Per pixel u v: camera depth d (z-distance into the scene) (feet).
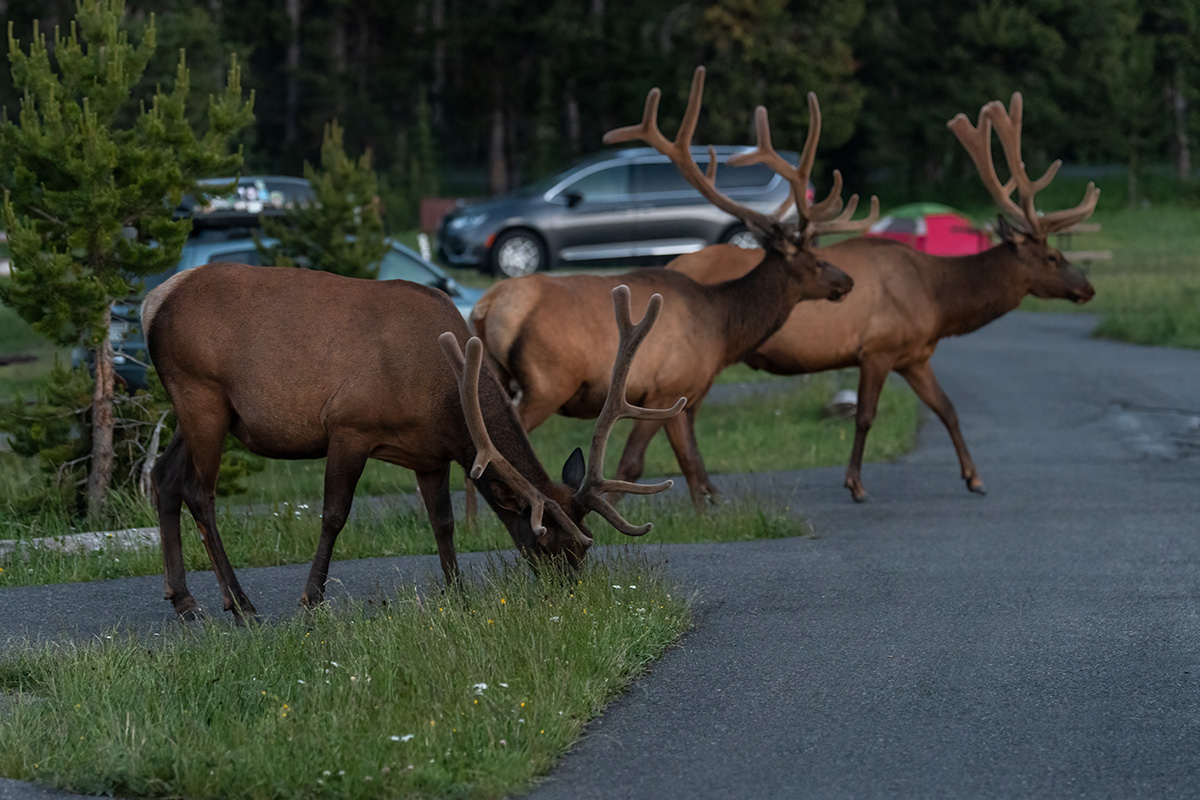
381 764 38.06
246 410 55.47
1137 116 463.83
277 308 55.47
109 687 45.29
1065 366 164.04
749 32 411.13
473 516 78.23
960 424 130.93
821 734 42.70
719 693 46.93
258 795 37.22
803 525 79.82
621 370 54.44
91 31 78.13
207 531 57.62
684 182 207.62
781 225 83.71
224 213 127.24
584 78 460.55
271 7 489.26
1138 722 43.55
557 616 50.26
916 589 62.75
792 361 94.17
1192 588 62.54
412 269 124.06
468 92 473.26
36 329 75.87
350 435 55.01
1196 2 469.57
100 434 79.15
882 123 469.98
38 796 37.68
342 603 58.70
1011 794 37.81
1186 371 156.97
